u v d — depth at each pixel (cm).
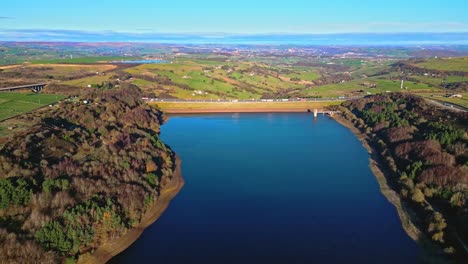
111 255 11462
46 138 16262
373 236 12650
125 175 14712
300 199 15450
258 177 17750
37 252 10188
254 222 13550
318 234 12794
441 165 15650
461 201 13250
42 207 11631
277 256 11588
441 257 11256
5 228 10400
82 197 12625
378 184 16988
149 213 13875
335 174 18225
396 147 19788
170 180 16925
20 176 12494
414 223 13325
